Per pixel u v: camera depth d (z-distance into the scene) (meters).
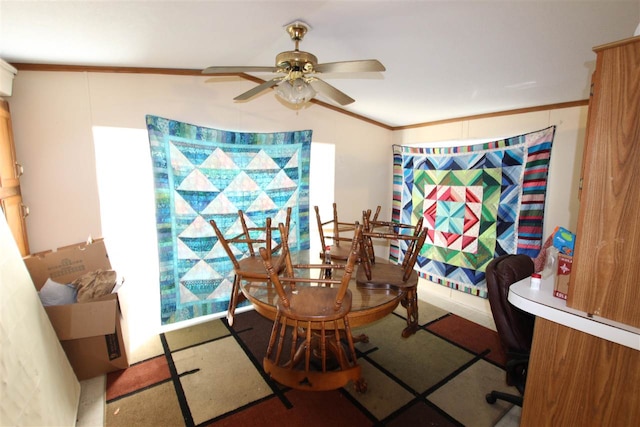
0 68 1.75
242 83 2.69
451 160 3.22
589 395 1.07
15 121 1.94
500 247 2.87
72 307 1.81
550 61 1.79
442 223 3.32
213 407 1.72
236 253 2.78
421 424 1.62
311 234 3.36
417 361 2.17
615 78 0.94
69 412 1.57
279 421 1.63
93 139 2.16
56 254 2.00
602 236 1.00
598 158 0.99
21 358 1.34
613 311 1.00
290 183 3.02
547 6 1.29
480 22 1.47
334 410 1.71
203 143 2.54
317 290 1.59
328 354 2.11
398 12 1.44
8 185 1.81
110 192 2.29
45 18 1.37
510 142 2.76
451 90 2.40
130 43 1.75
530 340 1.50
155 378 1.95
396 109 3.09
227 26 1.60
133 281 2.44
